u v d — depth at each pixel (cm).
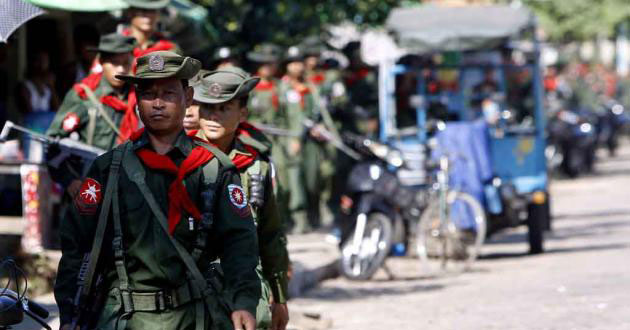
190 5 3070
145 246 985
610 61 11238
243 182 1303
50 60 2983
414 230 2794
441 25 3334
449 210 2770
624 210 4244
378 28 3903
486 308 2130
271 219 1316
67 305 999
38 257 2061
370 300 2327
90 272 989
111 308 996
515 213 2970
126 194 988
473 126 2944
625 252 2967
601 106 7400
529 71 3378
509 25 3316
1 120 2770
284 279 1330
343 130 3334
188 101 1022
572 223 3872
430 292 2416
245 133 1340
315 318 1992
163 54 980
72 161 1678
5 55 2114
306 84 3262
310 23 3688
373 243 2639
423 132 3288
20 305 1055
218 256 1027
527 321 1962
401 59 3366
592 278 2473
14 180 2539
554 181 5731
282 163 3084
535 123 3350
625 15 8781
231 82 1288
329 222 3400
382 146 2733
